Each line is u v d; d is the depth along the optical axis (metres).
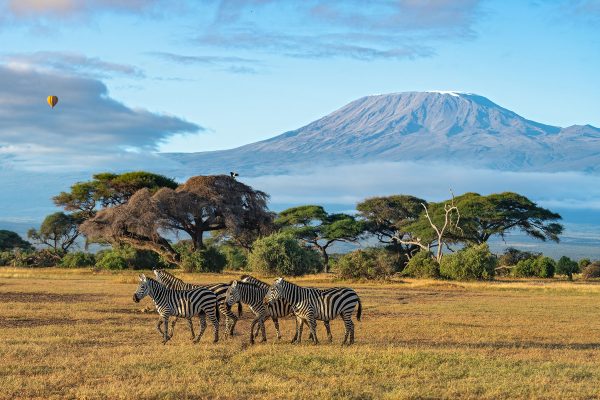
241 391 13.00
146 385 13.27
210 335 20.17
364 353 16.50
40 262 72.56
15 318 23.44
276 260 55.25
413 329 22.19
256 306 18.86
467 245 77.25
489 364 15.72
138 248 65.94
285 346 17.88
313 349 17.31
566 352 17.98
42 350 16.55
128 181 77.38
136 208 64.62
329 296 18.56
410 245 83.50
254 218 71.50
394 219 85.56
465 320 25.14
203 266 60.19
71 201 78.62
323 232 85.19
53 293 34.53
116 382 13.41
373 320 24.70
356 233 84.88
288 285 18.58
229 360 15.86
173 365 15.12
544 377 14.26
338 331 21.50
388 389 13.40
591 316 27.31
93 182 78.44
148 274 55.62
